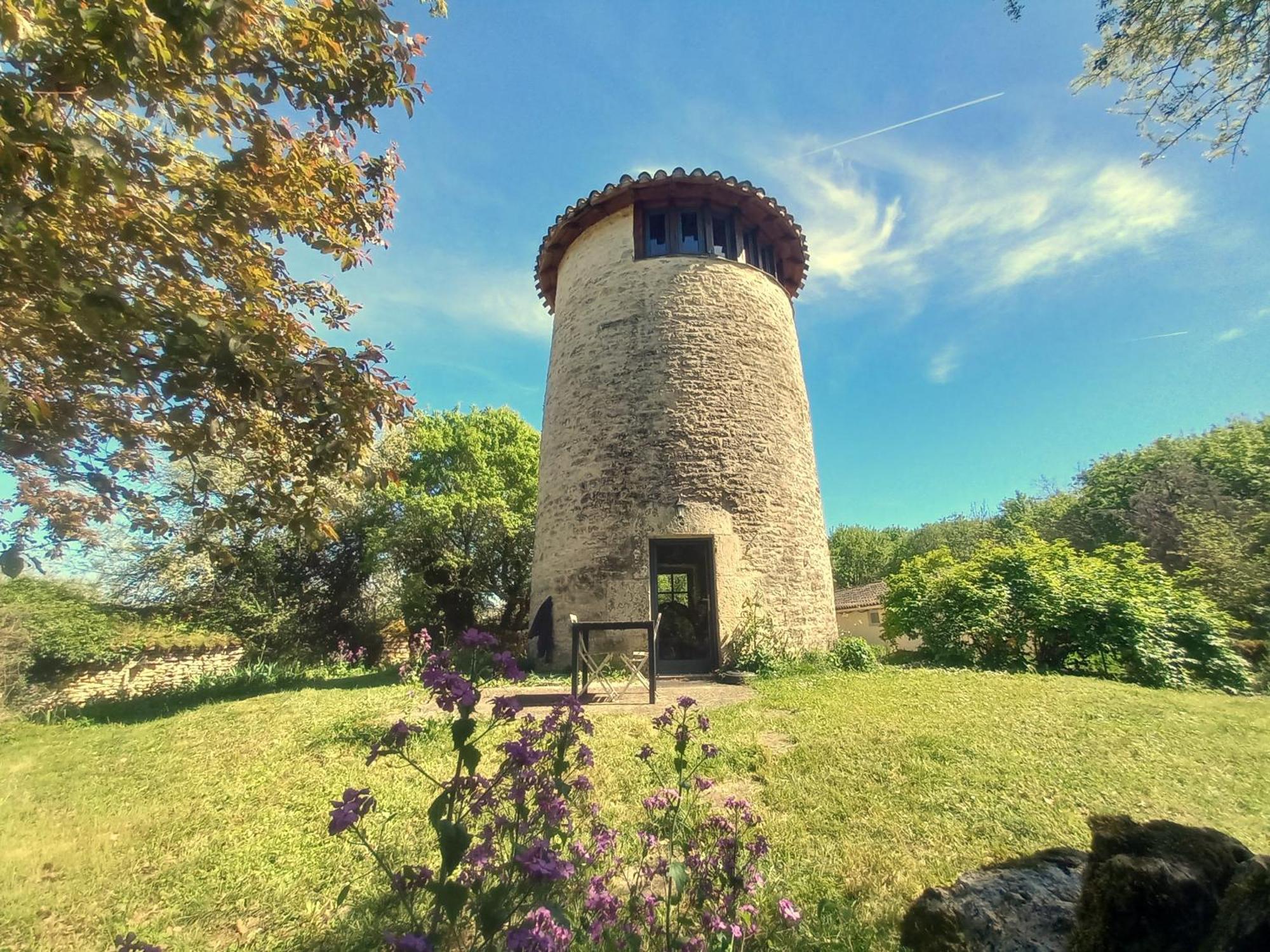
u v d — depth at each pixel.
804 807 4.03
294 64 3.44
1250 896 1.71
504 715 2.27
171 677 15.80
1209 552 15.72
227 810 4.72
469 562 20.89
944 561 13.29
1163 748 5.35
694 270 11.88
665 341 11.41
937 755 5.00
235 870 3.70
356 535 20.05
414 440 21.16
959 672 9.78
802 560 11.45
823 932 2.62
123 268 3.58
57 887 3.62
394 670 13.22
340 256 4.41
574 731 2.45
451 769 5.12
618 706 7.20
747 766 4.81
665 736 5.60
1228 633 11.91
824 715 6.42
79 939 3.11
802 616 11.08
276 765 5.74
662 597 12.40
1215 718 6.56
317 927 3.05
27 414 3.19
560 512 11.51
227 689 12.81
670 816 2.90
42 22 2.42
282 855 3.84
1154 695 8.04
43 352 3.47
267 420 3.67
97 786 5.74
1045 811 3.95
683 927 2.46
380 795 4.62
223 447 3.92
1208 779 4.56
